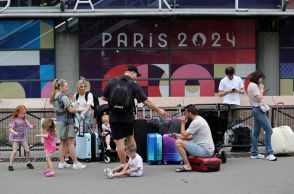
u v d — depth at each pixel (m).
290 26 20.03
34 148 15.41
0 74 19.39
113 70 19.61
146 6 18.70
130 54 19.62
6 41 19.33
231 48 19.84
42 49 19.42
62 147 12.70
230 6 18.89
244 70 19.92
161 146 13.05
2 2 18.69
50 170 11.73
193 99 16.48
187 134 12.05
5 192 10.09
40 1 18.92
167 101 16.52
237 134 14.67
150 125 13.42
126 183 10.80
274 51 20.00
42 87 19.50
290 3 18.89
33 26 19.38
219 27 19.78
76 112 13.08
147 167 12.73
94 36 19.53
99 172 12.12
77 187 10.46
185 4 18.80
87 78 19.58
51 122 11.79
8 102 16.61
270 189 10.12
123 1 18.67
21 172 12.28
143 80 19.69
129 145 11.62
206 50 19.80
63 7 18.36
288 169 12.25
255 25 19.89
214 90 19.83
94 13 18.45
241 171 12.02
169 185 10.55
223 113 13.19
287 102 16.59
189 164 12.16
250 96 13.52
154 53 19.69
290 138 14.34
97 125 13.95
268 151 13.61
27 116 15.40
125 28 19.58
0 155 14.82
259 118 13.46
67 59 19.48
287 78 20.11
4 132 15.31
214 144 13.20
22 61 19.41
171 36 19.69
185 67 19.78
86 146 13.50
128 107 11.34
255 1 18.89
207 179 11.13
